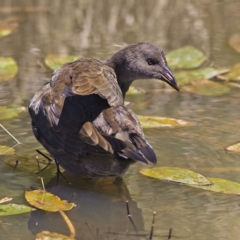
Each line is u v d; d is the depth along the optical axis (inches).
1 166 343.9
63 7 615.2
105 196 314.2
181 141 368.8
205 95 441.4
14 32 558.6
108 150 289.3
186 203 300.7
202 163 340.8
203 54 502.9
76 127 304.3
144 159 284.2
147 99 436.5
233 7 625.3
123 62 383.9
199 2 639.1
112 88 302.4
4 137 372.8
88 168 315.6
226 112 410.6
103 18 593.6
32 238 269.0
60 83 330.3
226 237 265.9
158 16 601.9
